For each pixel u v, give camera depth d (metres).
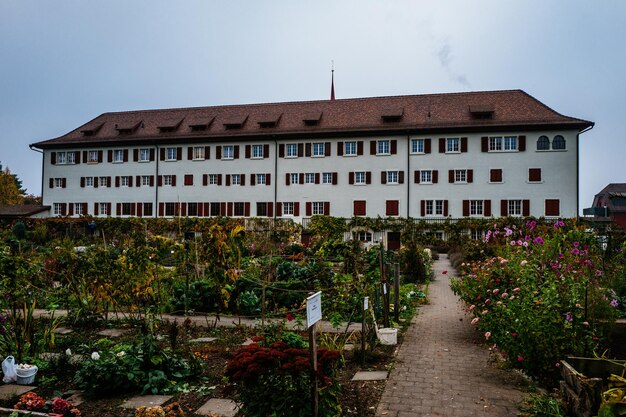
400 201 42.97
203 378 7.25
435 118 44.38
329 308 11.80
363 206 43.72
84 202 50.81
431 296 17.27
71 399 6.48
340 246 22.55
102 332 10.68
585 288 7.58
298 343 8.39
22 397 6.03
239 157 46.75
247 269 16.52
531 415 5.70
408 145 42.94
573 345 6.63
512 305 7.26
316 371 4.96
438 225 41.34
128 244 16.39
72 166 51.28
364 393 6.77
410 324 12.05
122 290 11.26
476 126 41.19
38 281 12.27
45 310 12.91
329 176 44.72
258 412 5.04
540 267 8.64
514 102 44.62
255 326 11.04
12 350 8.16
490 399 6.50
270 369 5.04
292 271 16.88
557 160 40.22
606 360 6.06
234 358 5.14
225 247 11.80
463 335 10.70
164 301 13.25
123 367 6.71
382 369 7.95
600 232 17.98
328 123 46.94
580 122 39.44
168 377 7.09
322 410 5.12
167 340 9.84
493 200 41.25
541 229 11.62
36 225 40.69
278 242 31.20
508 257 10.17
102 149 50.47
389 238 42.97
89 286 11.21
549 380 6.73
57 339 9.59
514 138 41.28
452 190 42.03
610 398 4.45
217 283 11.88
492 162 41.38
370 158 43.75
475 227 39.66
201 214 47.47
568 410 5.52
